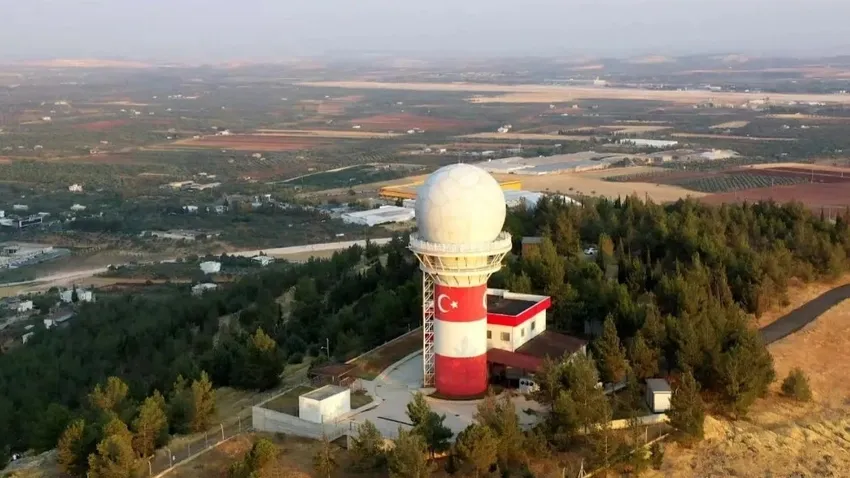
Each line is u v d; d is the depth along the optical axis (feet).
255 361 255.50
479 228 211.20
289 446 197.26
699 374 215.31
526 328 239.09
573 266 294.25
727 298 268.82
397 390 228.22
